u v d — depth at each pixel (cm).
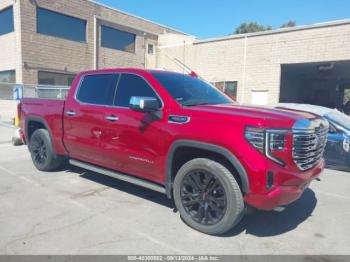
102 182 553
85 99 505
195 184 371
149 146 405
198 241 347
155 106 385
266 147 318
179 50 1953
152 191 509
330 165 681
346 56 1312
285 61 1484
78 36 1897
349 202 488
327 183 592
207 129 348
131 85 445
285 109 407
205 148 349
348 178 630
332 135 673
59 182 549
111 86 470
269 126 320
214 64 1748
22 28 1611
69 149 539
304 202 484
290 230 383
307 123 349
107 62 2073
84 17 1897
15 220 387
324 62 1401
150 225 384
